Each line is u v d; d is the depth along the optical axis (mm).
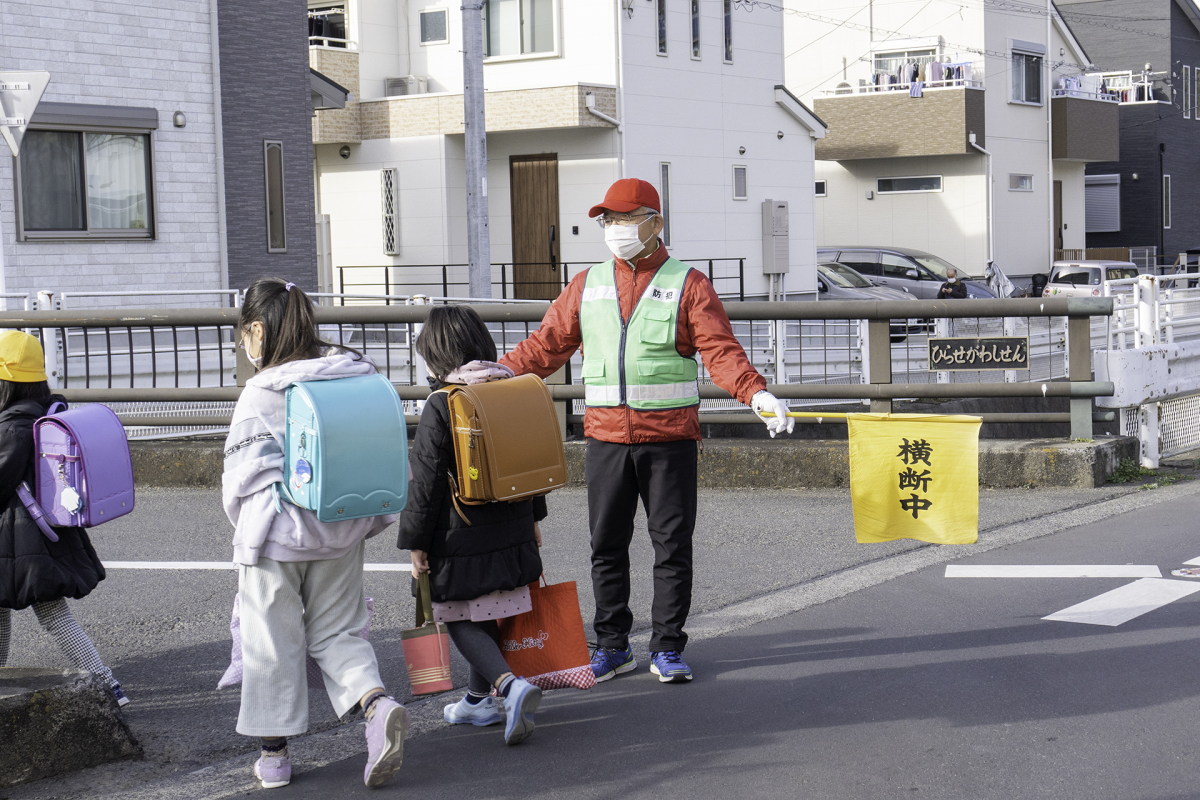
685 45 24484
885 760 4051
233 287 16484
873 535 5406
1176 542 6848
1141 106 40531
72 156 14586
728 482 8836
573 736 4371
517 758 4188
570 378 9133
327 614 3928
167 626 5762
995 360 8539
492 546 4156
